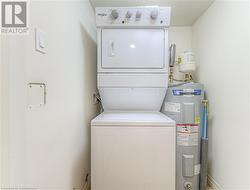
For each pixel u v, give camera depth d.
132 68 1.93
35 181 0.87
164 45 1.91
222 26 1.90
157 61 1.92
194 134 2.03
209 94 2.23
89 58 2.07
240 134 1.56
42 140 0.94
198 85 2.09
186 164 1.98
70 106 1.40
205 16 2.38
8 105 0.69
